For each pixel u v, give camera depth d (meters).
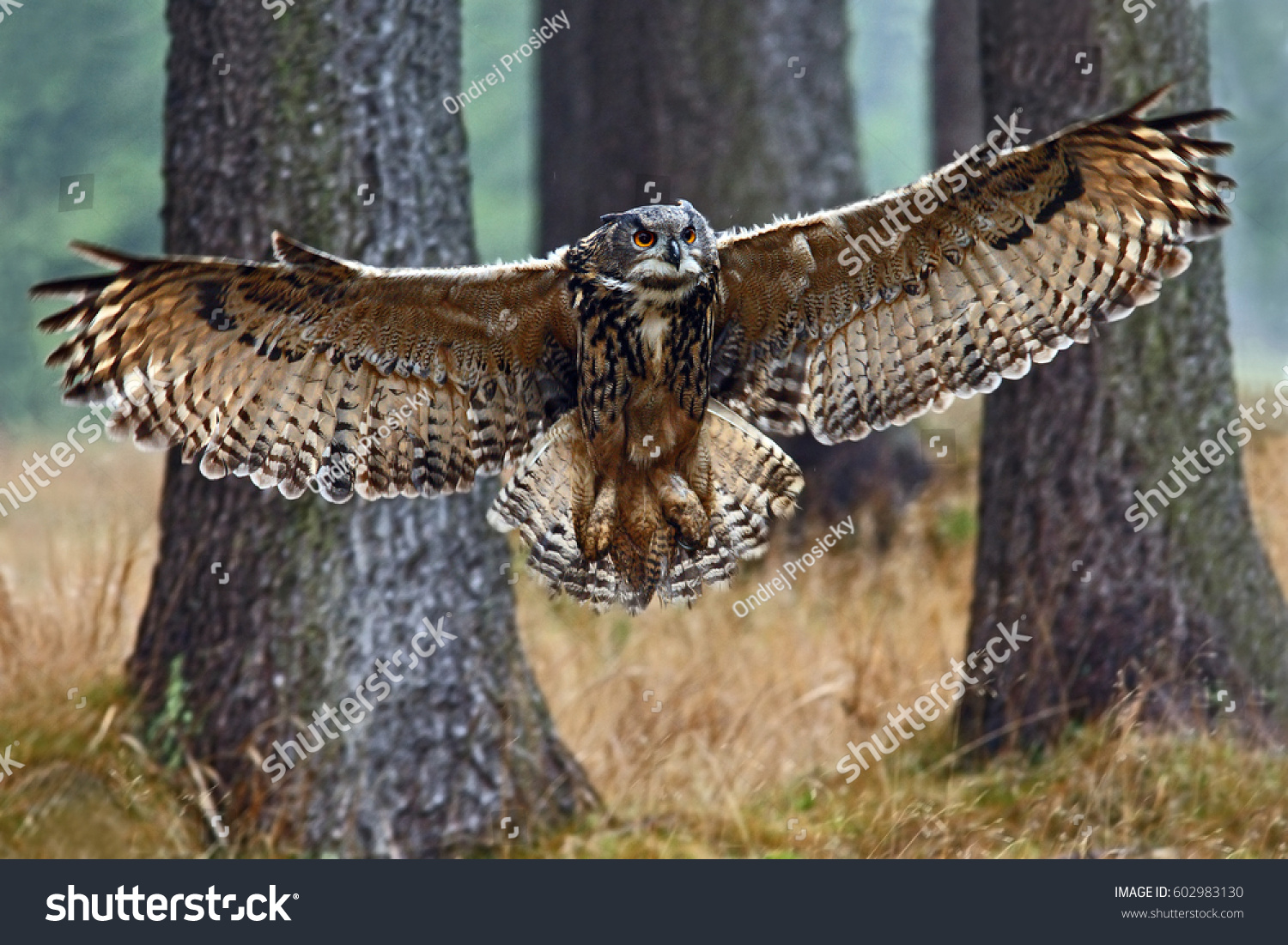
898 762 12.97
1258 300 31.92
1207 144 6.94
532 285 7.67
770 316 8.07
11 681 12.09
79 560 15.47
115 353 7.06
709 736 13.09
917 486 22.53
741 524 8.12
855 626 16.19
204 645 11.52
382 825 11.12
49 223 37.09
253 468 7.52
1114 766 11.51
